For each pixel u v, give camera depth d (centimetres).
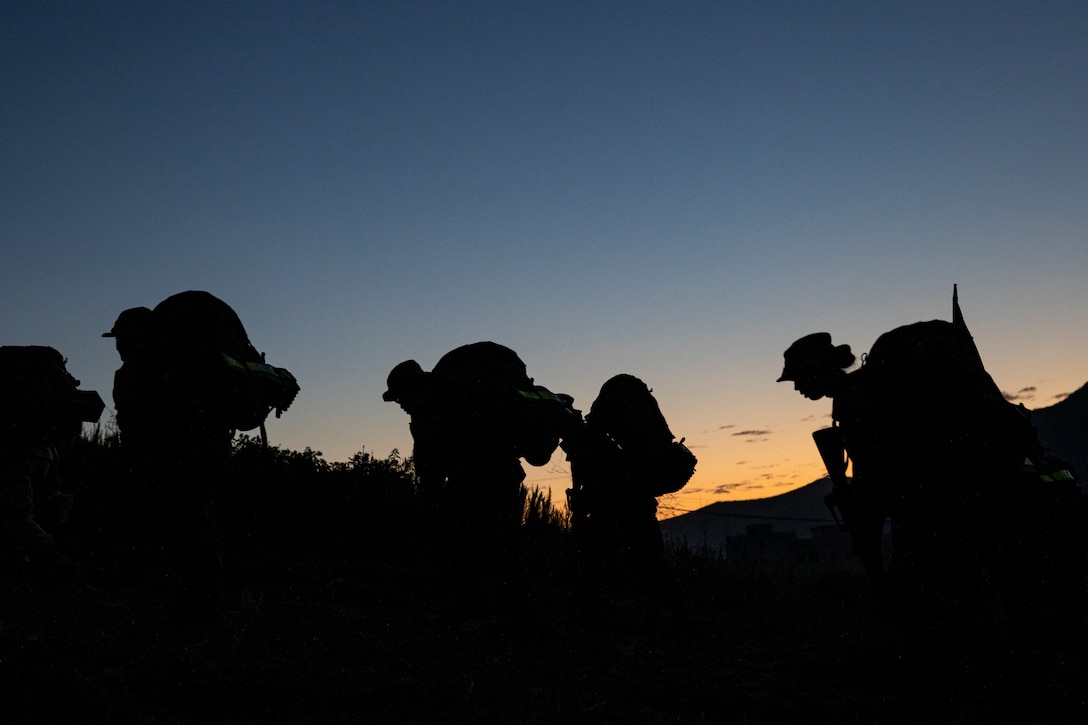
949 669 396
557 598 827
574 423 523
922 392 358
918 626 345
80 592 488
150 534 789
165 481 402
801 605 1044
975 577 358
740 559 1241
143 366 405
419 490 523
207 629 382
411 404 549
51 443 548
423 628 479
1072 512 437
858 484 393
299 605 545
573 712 301
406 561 969
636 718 302
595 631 613
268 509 973
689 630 621
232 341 419
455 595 514
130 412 405
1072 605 437
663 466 623
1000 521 439
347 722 260
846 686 427
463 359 516
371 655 362
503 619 505
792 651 564
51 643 302
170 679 288
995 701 363
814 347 449
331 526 984
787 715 344
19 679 260
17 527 512
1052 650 428
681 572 1083
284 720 260
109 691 270
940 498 354
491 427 496
